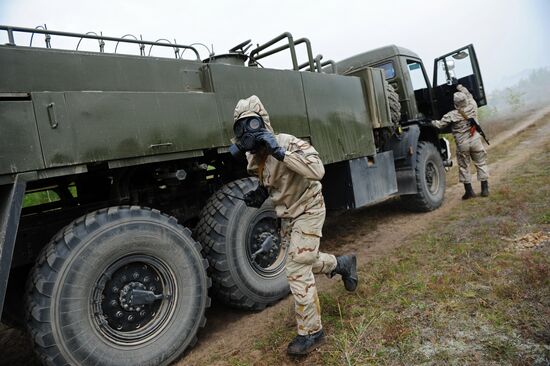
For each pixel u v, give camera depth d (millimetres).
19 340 3379
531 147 9508
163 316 2523
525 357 1864
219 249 2900
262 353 2434
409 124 6047
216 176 3596
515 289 2494
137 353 2359
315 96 3795
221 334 2883
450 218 4887
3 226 1973
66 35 2600
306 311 2271
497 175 7094
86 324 2199
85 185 3346
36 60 2256
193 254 2656
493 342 2025
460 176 5918
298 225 2328
